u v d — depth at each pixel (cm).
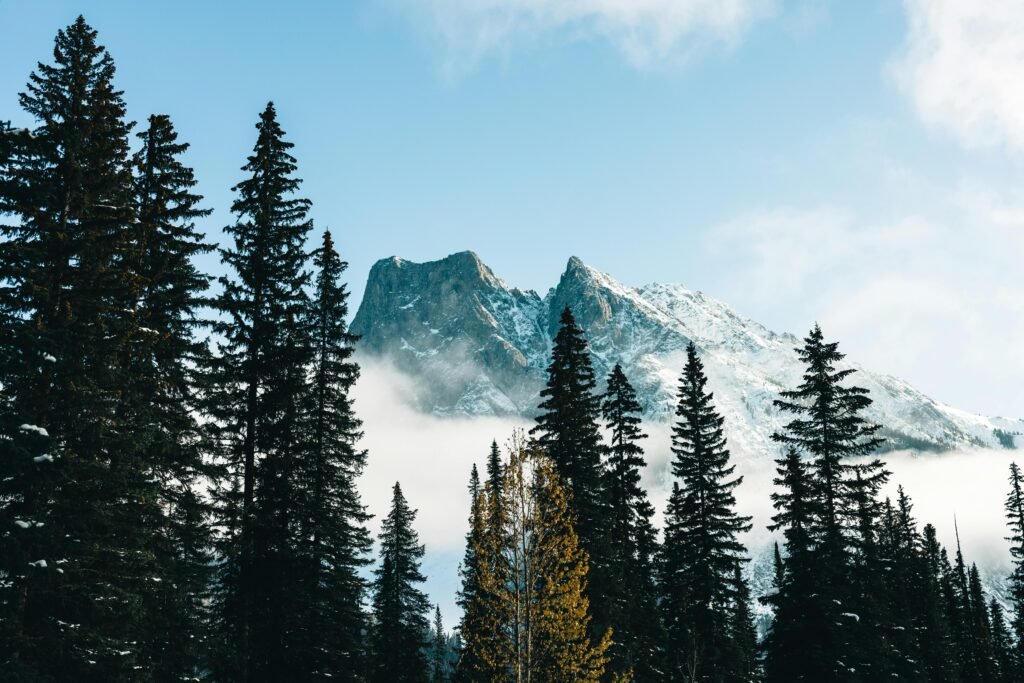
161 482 2128
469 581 2362
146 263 2291
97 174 1998
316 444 2877
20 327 1794
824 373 3856
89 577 1872
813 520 3797
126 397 2012
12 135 1942
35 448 1786
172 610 2189
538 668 2156
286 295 2630
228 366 2516
